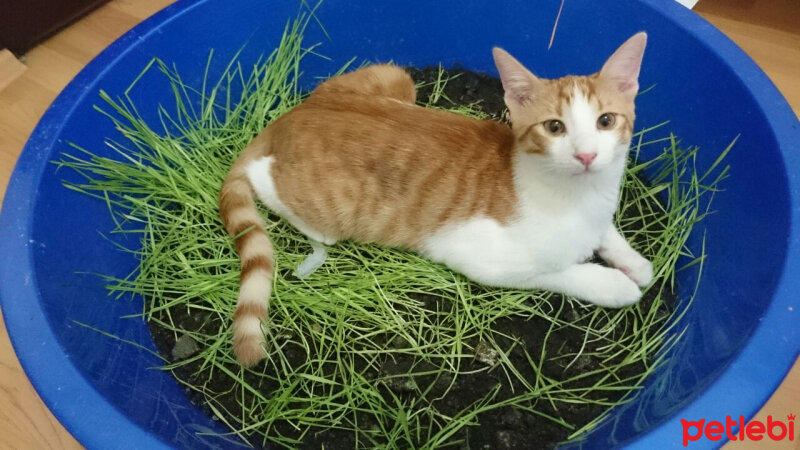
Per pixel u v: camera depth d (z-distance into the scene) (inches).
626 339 21.6
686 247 23.5
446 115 21.9
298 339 22.1
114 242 24.0
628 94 18.9
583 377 20.9
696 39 24.2
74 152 23.4
